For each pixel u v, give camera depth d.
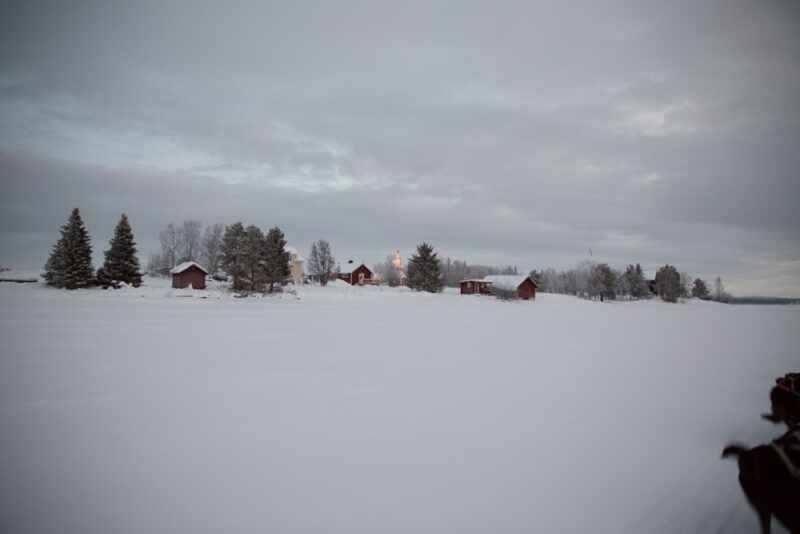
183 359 11.22
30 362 10.36
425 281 69.81
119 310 24.59
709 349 15.70
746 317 35.25
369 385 8.95
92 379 8.91
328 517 3.97
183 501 4.22
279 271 55.09
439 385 9.07
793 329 23.89
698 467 5.33
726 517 4.23
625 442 6.07
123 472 4.82
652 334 20.75
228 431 6.16
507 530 3.84
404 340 15.91
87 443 5.62
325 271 77.62
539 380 9.80
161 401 7.56
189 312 24.97
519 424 6.69
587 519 4.09
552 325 24.09
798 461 3.61
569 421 6.92
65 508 4.05
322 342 14.84
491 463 5.23
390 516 4.01
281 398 7.88
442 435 6.14
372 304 40.12
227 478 4.72
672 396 8.72
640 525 4.03
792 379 4.82
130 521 3.85
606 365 12.00
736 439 6.29
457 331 19.61
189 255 90.88
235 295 44.19
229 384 8.82
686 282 110.62
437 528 3.83
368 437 6.01
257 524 3.84
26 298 30.92
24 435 5.85
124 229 52.31
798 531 3.50
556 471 5.07
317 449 5.57
